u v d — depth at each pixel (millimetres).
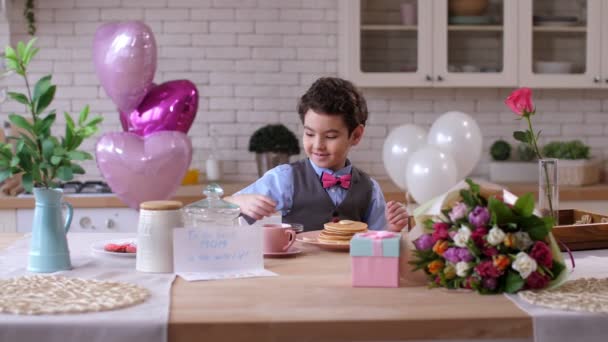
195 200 3799
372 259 1644
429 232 1646
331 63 4531
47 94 1819
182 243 1774
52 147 1792
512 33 4242
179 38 4473
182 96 3242
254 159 4543
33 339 1344
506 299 1526
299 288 1629
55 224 1824
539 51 4293
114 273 1785
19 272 1812
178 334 1357
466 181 1628
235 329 1365
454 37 4250
